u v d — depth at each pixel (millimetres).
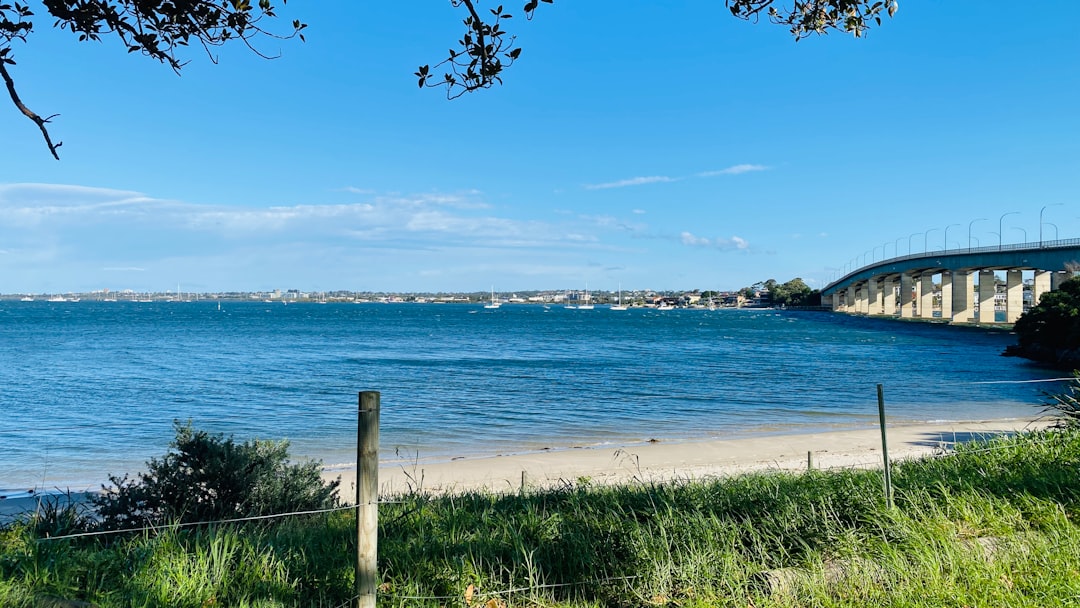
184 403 30844
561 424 25688
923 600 4422
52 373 43844
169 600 4461
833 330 117250
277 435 22609
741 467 16375
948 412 27781
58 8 4996
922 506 6105
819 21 6621
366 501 4285
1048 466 7391
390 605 4535
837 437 21109
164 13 5266
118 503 7578
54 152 4844
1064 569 4777
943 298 125375
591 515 6473
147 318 160625
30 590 4512
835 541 5379
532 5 5391
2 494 14070
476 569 5039
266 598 4598
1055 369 49375
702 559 4992
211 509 7691
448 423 25828
